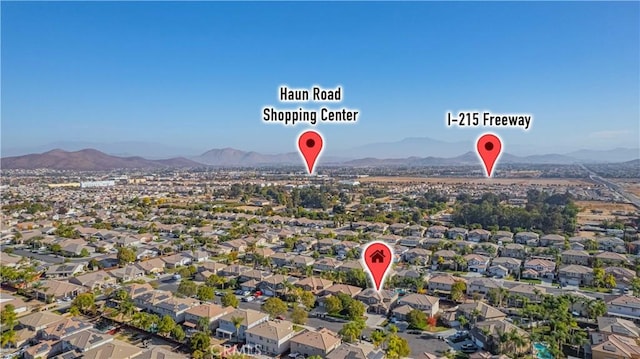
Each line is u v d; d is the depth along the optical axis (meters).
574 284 110.81
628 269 117.94
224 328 80.94
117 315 86.75
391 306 92.62
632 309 87.50
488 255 136.75
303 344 72.12
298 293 95.31
